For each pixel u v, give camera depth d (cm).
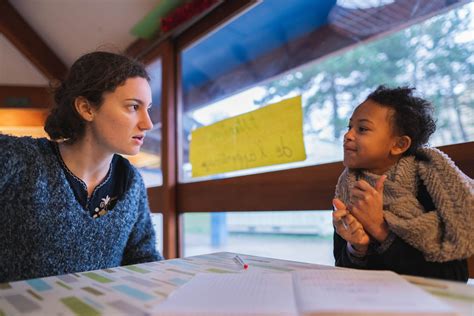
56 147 80
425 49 81
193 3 123
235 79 128
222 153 128
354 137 62
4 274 72
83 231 77
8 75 195
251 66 123
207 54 137
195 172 140
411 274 53
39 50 180
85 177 81
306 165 98
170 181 143
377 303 32
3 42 180
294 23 110
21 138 77
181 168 145
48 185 74
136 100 74
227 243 138
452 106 75
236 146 123
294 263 58
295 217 114
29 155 73
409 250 54
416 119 61
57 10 162
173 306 35
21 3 165
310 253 109
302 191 98
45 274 74
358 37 95
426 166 57
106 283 47
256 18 115
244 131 121
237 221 135
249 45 123
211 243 143
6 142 73
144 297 40
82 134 78
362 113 63
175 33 139
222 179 124
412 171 58
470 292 37
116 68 73
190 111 146
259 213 120
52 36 178
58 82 82
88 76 73
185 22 129
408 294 35
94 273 53
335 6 100
